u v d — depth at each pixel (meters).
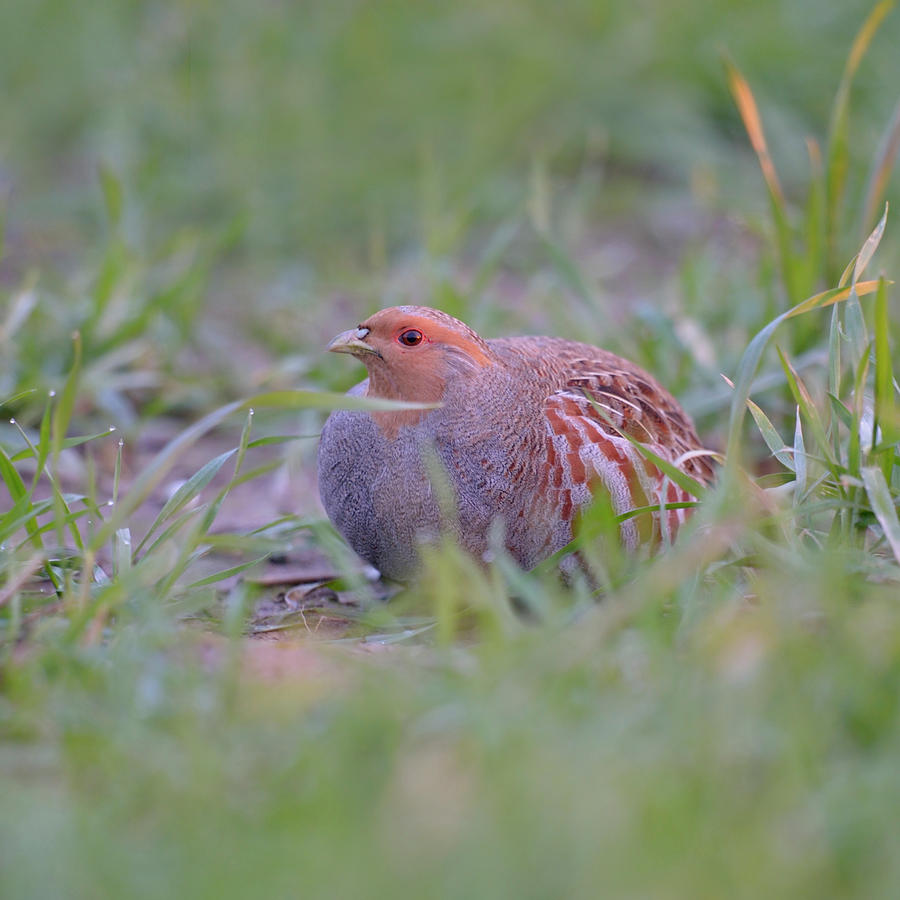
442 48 20.06
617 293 15.84
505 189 17.98
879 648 6.07
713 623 6.61
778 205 10.79
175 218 17.48
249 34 20.30
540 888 4.66
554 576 8.13
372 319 8.01
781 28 19.91
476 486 7.93
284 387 12.28
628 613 6.42
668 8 20.28
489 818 4.95
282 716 5.88
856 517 7.82
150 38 20.59
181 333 12.58
